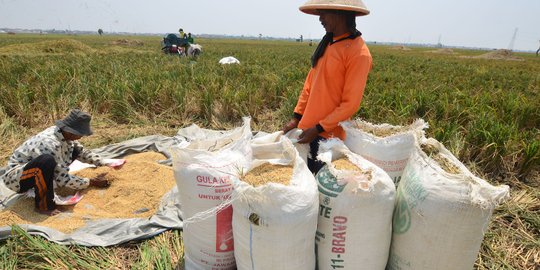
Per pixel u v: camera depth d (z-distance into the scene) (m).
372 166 2.05
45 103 6.20
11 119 5.36
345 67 2.46
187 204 2.23
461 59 38.03
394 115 5.81
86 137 5.23
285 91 7.40
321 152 2.31
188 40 22.11
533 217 3.35
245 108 6.32
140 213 3.26
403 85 8.75
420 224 1.97
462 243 1.92
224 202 2.07
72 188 3.48
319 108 2.62
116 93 6.40
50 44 23.72
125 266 2.61
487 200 1.83
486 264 2.70
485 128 4.94
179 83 7.14
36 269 2.53
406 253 2.10
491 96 7.55
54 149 3.24
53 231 2.82
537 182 4.33
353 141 2.56
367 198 1.92
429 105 6.27
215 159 2.17
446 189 1.89
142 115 6.22
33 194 3.32
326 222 2.03
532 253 2.88
